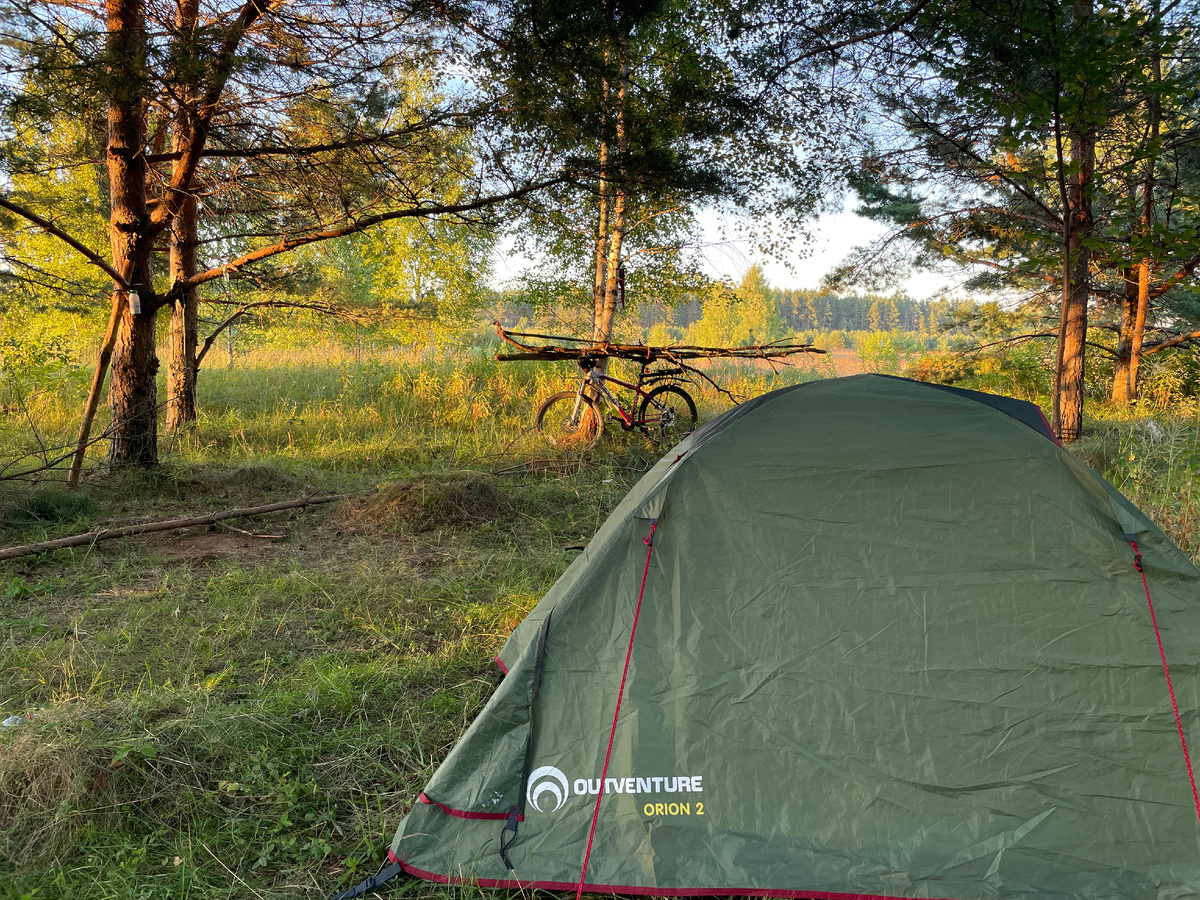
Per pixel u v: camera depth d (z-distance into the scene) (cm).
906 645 243
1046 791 226
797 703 240
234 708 305
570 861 226
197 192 712
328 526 605
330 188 692
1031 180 838
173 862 227
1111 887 213
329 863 233
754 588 253
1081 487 253
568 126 625
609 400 906
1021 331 1533
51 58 493
